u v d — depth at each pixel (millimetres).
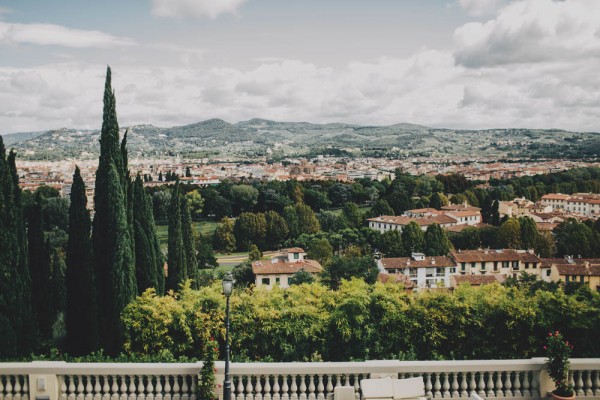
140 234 25391
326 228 108062
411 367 11453
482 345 17531
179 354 17812
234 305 18109
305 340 17203
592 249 84688
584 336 16938
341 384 11945
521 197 152750
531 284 41906
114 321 20812
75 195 20344
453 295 18266
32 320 17422
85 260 20391
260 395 11453
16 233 16875
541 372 11570
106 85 22797
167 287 34625
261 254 90750
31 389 11352
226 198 129750
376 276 59344
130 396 11492
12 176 17469
